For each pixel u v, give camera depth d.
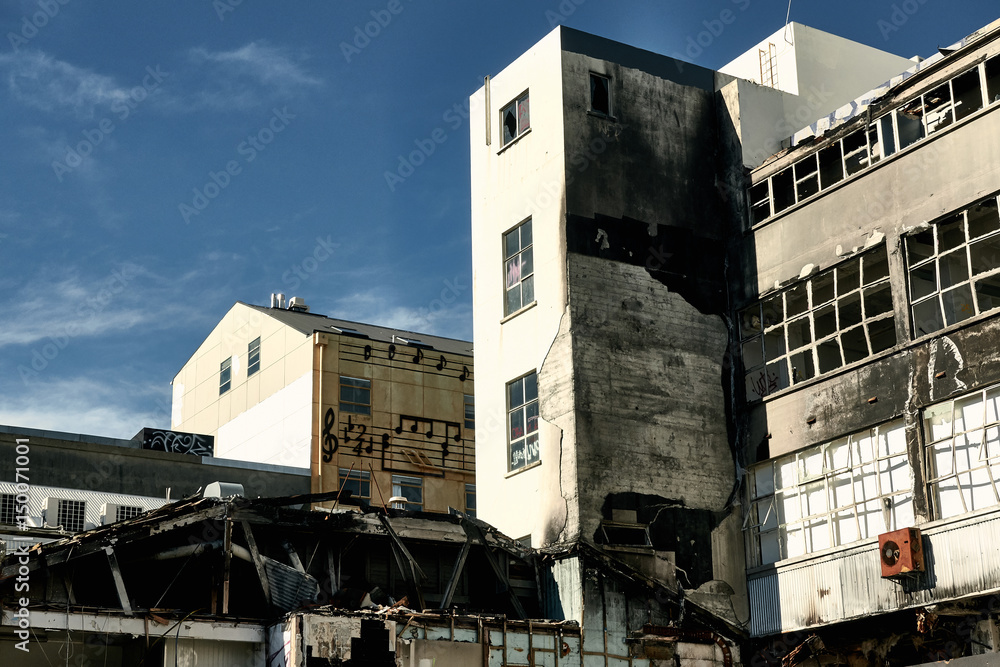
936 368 27.89
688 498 31.84
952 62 29.25
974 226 28.52
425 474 54.53
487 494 33.50
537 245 33.31
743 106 35.31
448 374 56.97
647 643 29.95
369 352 55.03
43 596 26.02
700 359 33.41
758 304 33.62
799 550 30.84
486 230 35.56
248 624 26.30
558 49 33.56
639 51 35.16
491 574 31.05
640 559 30.55
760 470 32.56
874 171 30.58
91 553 26.00
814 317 31.73
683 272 33.91
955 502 26.95
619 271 32.75
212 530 27.16
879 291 32.28
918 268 29.11
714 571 31.56
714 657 30.81
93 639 25.66
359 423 53.50
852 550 29.06
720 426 33.12
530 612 30.81
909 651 29.03
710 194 35.12
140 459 45.00
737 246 34.53
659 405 32.25
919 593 27.09
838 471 30.17
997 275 28.56
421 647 26.52
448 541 29.95
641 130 34.38
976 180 27.81
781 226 33.19
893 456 28.75
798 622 30.17
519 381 33.25
